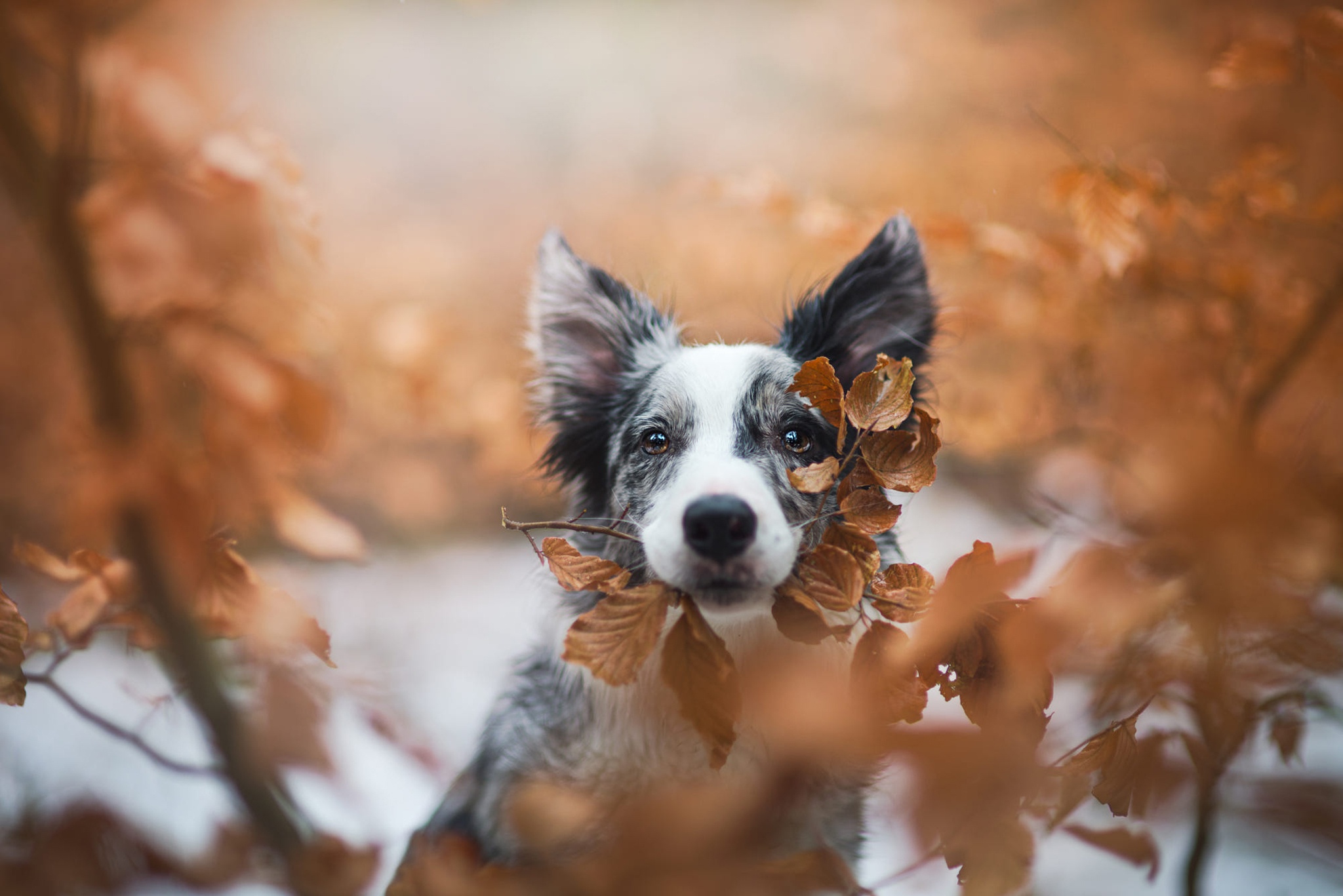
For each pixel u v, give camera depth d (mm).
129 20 2010
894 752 1602
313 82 5023
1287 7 4465
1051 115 6598
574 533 3582
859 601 1784
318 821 3354
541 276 3553
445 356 4824
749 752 2828
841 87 7430
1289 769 2705
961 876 1674
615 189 7816
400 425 6039
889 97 6988
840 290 3232
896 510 1819
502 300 6586
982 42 7031
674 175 7879
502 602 7043
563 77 7930
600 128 7996
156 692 4352
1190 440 1657
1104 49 6766
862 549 1821
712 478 2420
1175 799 2256
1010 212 5703
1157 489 1595
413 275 6379
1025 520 3055
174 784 3684
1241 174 3158
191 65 2045
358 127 6871
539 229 7656
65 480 3324
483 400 4746
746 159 7492
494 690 5426
